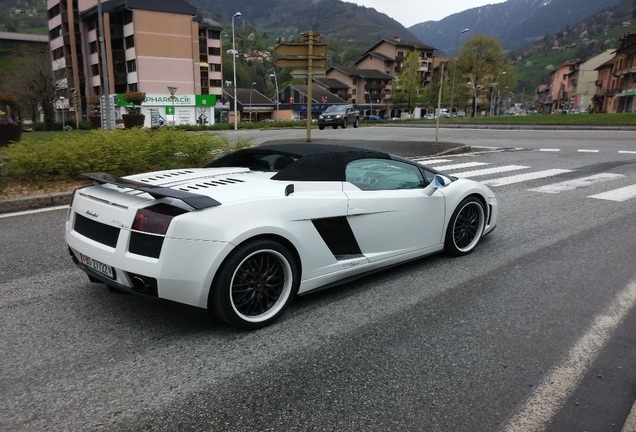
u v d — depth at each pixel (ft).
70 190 25.36
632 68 213.25
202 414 8.03
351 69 344.69
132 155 28.43
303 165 12.64
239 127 125.18
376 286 13.87
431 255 16.81
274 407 8.23
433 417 8.02
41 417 7.91
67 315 11.68
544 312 12.12
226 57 410.31
